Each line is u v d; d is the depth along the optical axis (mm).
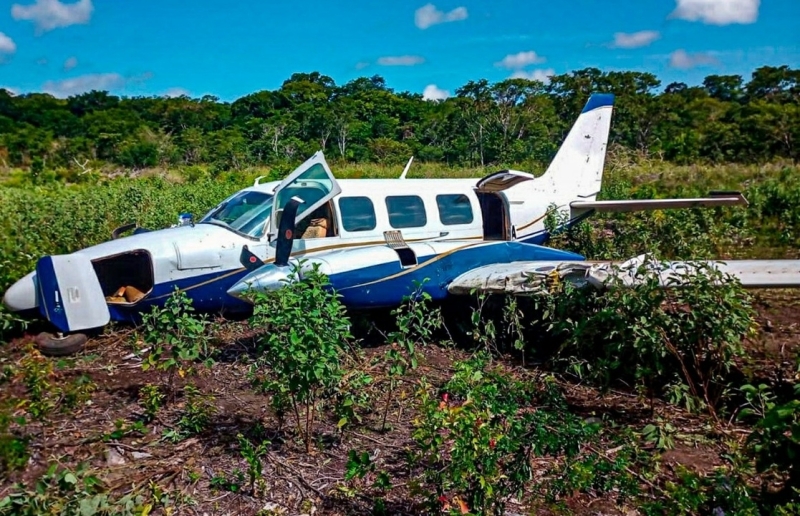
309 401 4691
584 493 3953
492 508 3570
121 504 3574
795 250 11141
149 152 41562
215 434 4648
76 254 6660
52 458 4250
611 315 4969
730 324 4898
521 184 9742
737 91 69250
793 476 3648
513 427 3736
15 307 6539
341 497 3885
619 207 9844
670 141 39906
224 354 6332
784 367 5844
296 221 7184
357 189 7914
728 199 9125
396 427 4828
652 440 4594
